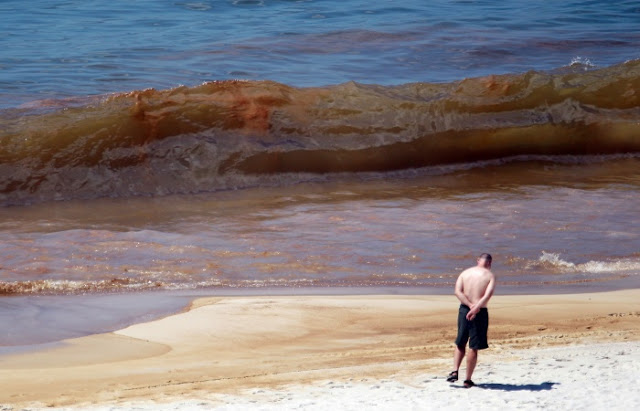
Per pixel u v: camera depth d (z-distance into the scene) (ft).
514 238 237.66
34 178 287.48
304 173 317.63
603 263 216.13
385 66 443.32
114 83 382.01
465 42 496.64
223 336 158.10
